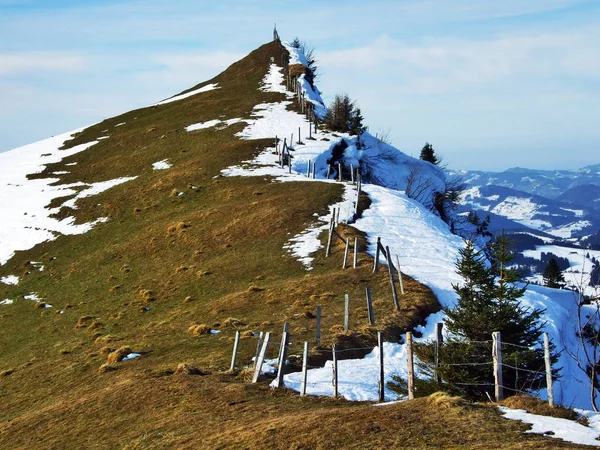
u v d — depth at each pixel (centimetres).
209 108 10675
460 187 9462
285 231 5722
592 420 1944
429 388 2548
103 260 6369
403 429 1972
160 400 2838
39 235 7450
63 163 9794
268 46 13912
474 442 1816
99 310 5228
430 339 3569
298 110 9844
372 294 4191
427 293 4094
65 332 4925
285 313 4031
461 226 9038
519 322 2686
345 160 8094
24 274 6606
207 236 6091
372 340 3466
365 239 5175
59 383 3612
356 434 1998
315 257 5075
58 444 2639
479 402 2264
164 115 11044
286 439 2073
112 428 2680
